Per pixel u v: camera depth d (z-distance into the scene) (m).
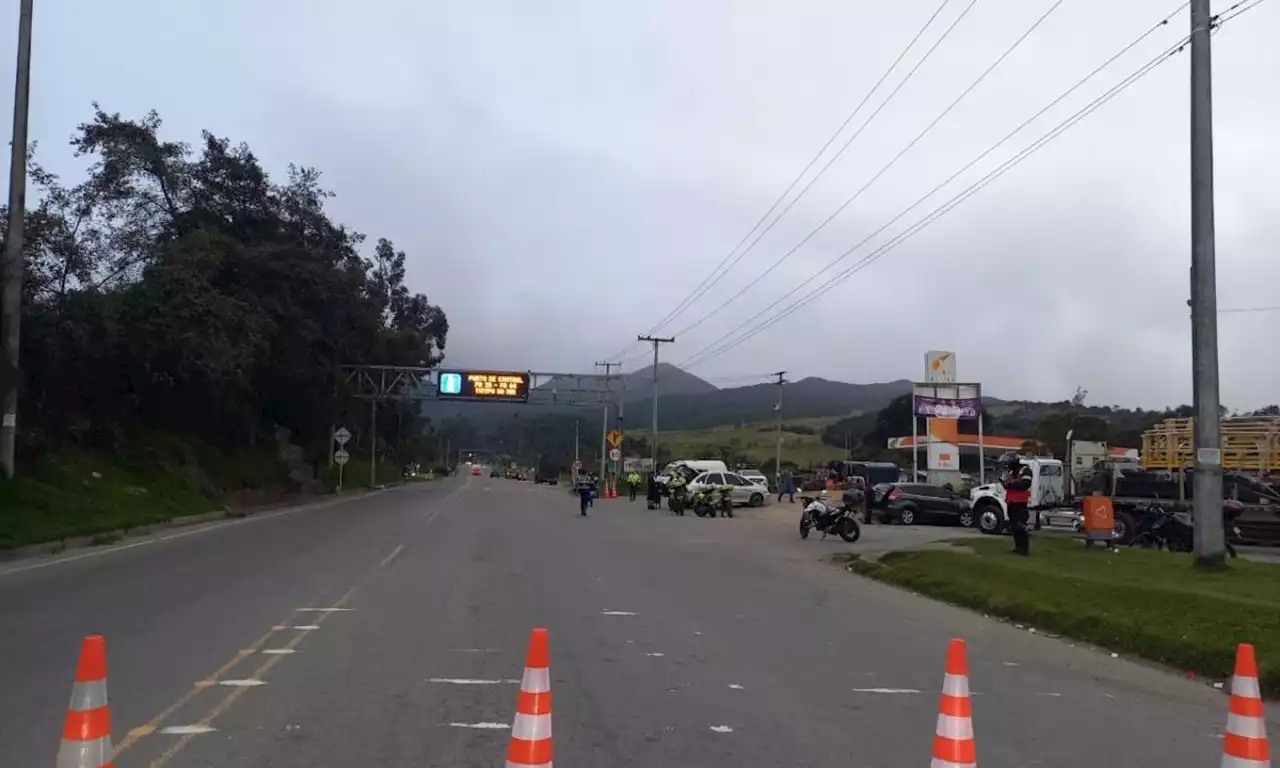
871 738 7.52
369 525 30.73
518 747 5.57
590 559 21.52
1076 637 12.80
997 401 142.88
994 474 74.00
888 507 39.00
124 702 8.17
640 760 6.86
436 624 12.31
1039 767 7.00
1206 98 17.16
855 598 16.50
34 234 26.97
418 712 7.98
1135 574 16.61
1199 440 17.11
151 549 21.52
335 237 51.78
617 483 74.06
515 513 40.19
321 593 14.97
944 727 6.03
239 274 44.03
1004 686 9.85
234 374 37.22
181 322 32.06
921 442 69.19
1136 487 29.48
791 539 29.78
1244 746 6.09
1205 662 10.70
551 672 9.73
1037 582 15.62
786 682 9.52
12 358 23.73
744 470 83.81
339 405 60.72
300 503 46.03
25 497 23.62
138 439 36.12
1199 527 17.12
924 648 11.70
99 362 30.53
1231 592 13.92
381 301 71.44
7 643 10.70
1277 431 31.61
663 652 10.90
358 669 9.57
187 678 9.09
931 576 17.88
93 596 14.38
